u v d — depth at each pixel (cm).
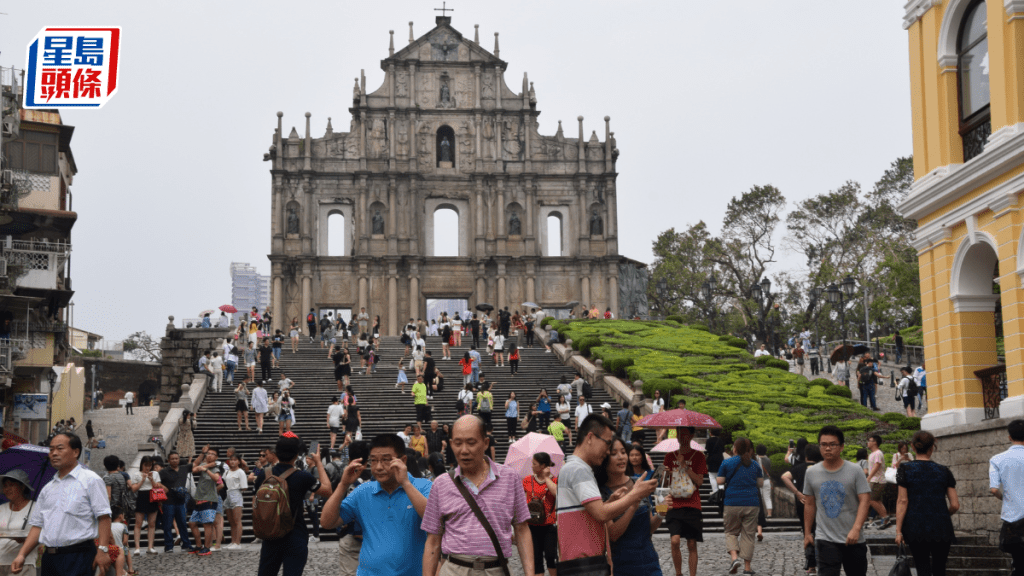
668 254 8812
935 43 2117
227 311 5047
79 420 5809
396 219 6850
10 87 4234
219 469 2431
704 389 4050
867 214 8431
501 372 4522
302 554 1183
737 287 8544
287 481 1188
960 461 1939
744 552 1617
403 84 7012
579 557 879
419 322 5819
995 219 1898
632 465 1432
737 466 1628
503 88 7094
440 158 7000
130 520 2297
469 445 866
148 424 5628
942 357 2098
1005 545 1248
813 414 3809
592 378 4375
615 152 7062
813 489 1173
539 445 1334
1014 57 1841
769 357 4822
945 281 2086
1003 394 1928
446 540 862
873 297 7706
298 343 5300
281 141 6838
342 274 6800
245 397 3481
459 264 6900
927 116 2159
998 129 1883
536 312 5841
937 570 1268
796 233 8450
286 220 6812
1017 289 1827
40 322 4756
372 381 4241
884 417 3703
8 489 1159
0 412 3853
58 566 1047
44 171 5175
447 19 7100
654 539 2266
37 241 4794
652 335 5441
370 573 906
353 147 6925
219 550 2148
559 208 7044
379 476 911
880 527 2255
